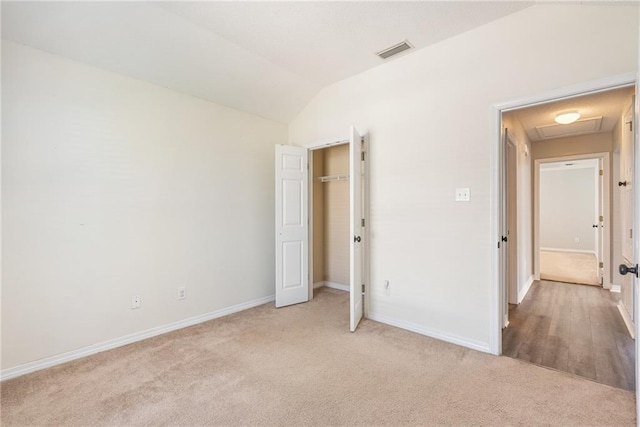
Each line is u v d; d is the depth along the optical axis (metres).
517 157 3.71
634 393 1.88
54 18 2.09
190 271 3.12
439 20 2.38
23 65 2.18
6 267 2.12
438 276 2.72
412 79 2.87
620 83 1.94
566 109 3.39
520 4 2.20
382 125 3.10
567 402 1.80
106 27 2.27
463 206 2.57
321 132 3.71
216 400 1.85
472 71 2.51
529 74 2.25
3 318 2.11
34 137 2.23
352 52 2.86
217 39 2.62
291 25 2.45
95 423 1.66
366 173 3.22
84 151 2.46
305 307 3.66
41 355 2.25
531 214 4.90
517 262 3.69
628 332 2.84
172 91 3.00
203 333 2.89
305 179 3.92
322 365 2.25
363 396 1.87
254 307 3.68
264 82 3.31
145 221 2.80
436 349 2.51
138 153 2.76
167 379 2.08
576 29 2.08
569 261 6.55
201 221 3.22
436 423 1.63
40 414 1.74
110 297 2.59
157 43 2.51
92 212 2.50
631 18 1.90
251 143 3.71
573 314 3.34
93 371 2.20
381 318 3.14
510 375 2.10
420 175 2.82
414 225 2.87
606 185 4.41
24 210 2.19
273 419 1.68
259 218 3.79
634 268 1.45
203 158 3.24
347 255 4.42
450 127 2.63
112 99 2.61
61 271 2.35
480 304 2.49
